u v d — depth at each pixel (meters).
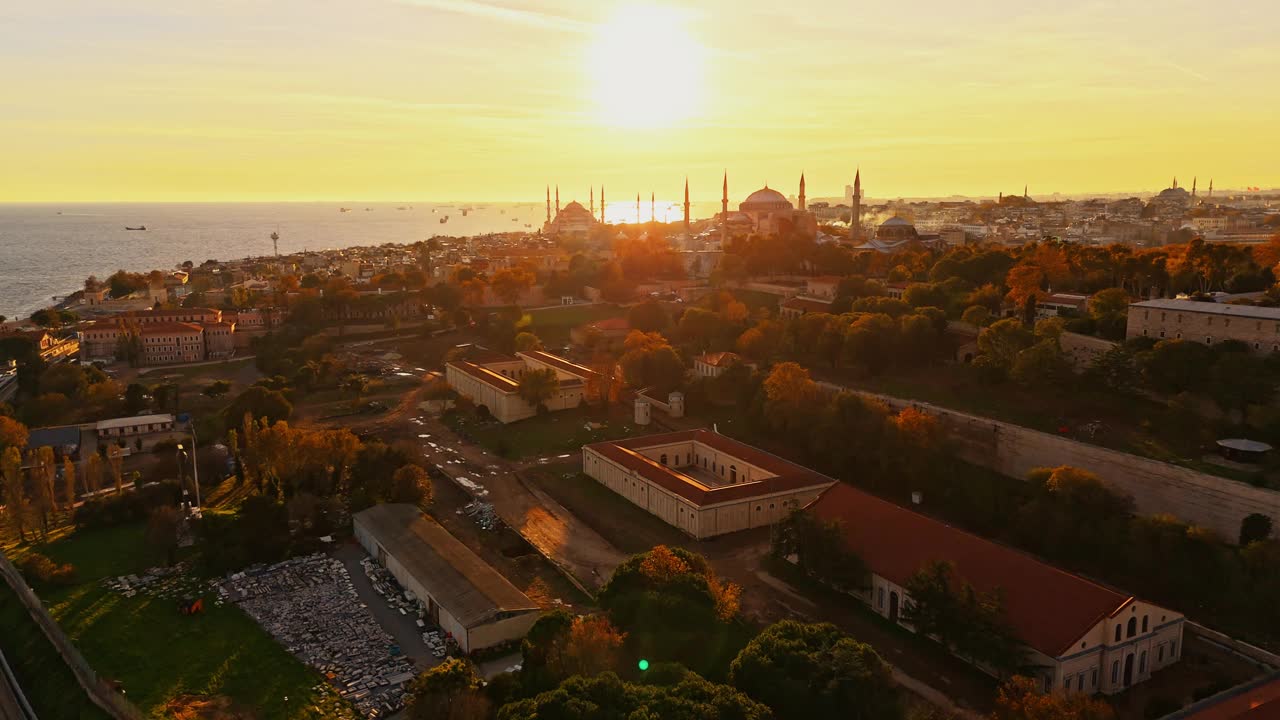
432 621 138.75
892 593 135.50
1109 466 163.50
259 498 167.62
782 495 176.25
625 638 121.00
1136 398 184.25
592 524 178.88
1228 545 144.75
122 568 159.88
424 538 158.00
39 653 131.88
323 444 189.88
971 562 132.38
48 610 142.25
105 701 116.69
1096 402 187.50
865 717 100.88
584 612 139.12
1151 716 108.31
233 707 115.44
